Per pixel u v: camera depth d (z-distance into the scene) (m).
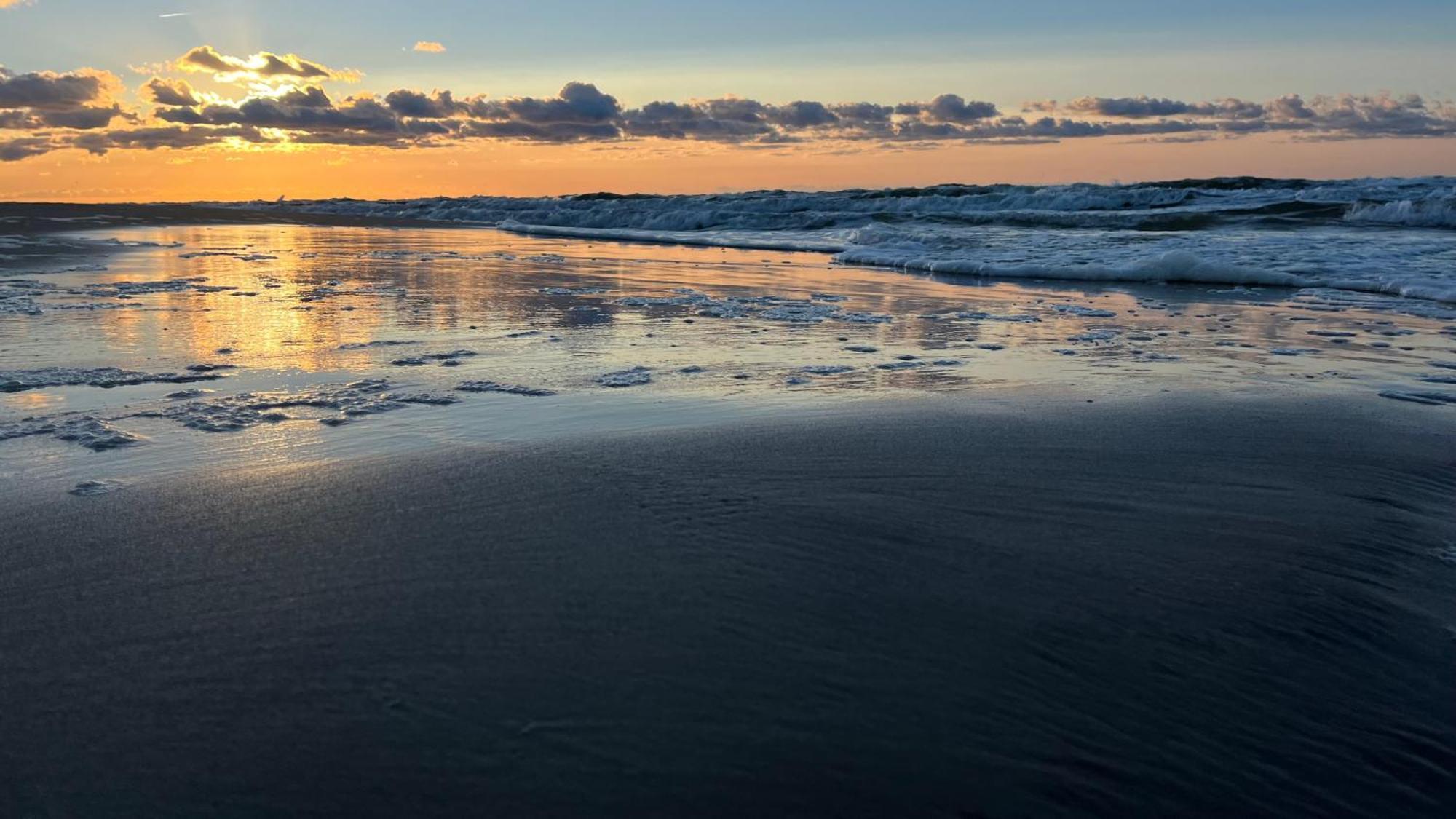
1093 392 4.70
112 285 8.65
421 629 2.20
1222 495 3.21
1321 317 7.48
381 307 7.35
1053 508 3.04
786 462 3.46
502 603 2.33
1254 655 2.18
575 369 5.10
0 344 5.61
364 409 4.18
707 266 11.76
